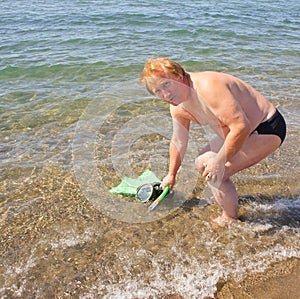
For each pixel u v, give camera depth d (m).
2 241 2.77
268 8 13.40
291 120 4.67
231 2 14.46
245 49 7.93
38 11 10.99
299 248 2.71
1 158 3.81
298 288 2.36
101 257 2.64
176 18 10.71
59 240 2.79
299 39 9.00
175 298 2.30
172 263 2.58
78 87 5.57
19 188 3.38
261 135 2.62
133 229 2.92
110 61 6.73
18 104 4.98
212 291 2.34
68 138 4.21
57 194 3.32
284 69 6.68
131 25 9.67
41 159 3.82
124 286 2.39
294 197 3.31
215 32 9.33
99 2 12.97
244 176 3.60
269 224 2.96
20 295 2.33
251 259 2.60
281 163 3.82
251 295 2.31
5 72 6.12
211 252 2.68
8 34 8.45
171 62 2.38
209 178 2.71
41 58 6.82
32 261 2.60
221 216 3.02
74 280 2.45
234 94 2.45
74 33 8.67
